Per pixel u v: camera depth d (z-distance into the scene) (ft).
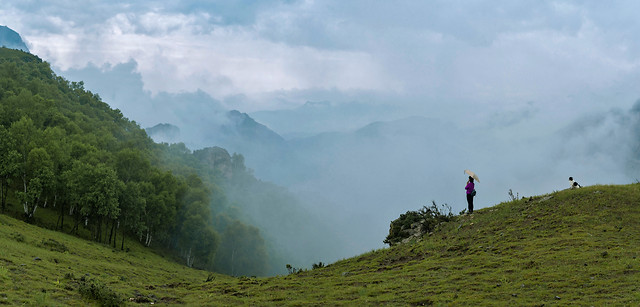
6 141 324.39
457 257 89.10
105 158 467.11
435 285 71.51
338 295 72.90
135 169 456.45
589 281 61.41
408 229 130.62
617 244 76.84
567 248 79.20
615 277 61.36
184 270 287.89
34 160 316.40
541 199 117.70
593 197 107.24
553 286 61.82
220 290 87.92
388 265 95.76
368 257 108.78
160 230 438.81
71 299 64.34
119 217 364.79
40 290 65.62
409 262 93.61
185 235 458.09
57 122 544.21
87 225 366.84
